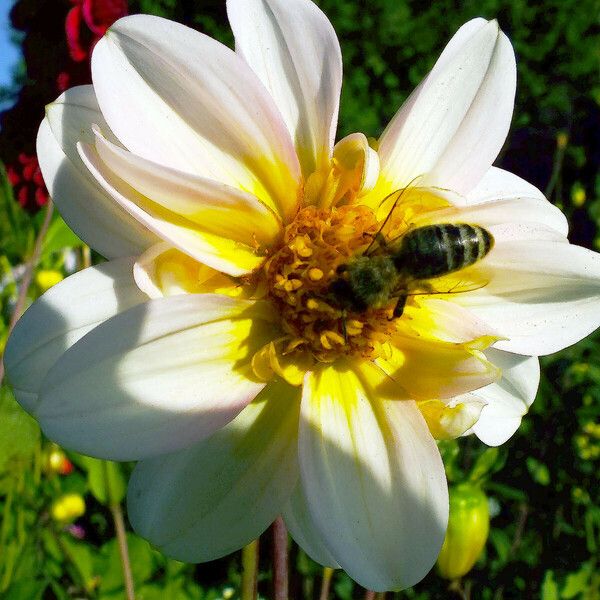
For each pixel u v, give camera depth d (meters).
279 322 0.05
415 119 0.06
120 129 0.05
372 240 0.06
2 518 0.10
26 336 0.05
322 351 0.05
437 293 0.06
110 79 0.05
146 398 0.05
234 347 0.05
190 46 0.05
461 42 0.06
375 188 0.06
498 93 0.06
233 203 0.05
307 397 0.05
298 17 0.05
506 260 0.06
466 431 0.05
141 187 0.05
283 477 0.05
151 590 0.10
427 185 0.06
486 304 0.06
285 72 0.05
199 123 0.05
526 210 0.06
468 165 0.06
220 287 0.05
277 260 0.05
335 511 0.05
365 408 0.05
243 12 0.05
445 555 0.08
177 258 0.05
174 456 0.05
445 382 0.05
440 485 0.05
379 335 0.06
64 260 0.13
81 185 0.05
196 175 0.05
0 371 0.09
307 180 0.05
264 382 0.05
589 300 0.06
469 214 0.06
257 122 0.05
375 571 0.05
